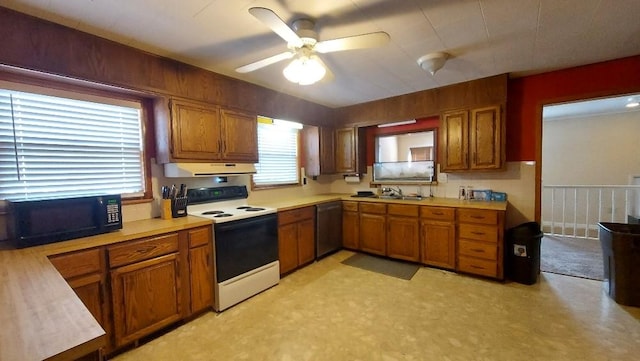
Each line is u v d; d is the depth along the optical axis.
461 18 1.95
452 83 3.44
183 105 2.61
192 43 2.25
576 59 2.75
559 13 1.90
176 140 2.56
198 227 2.42
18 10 1.74
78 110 2.24
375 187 4.51
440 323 2.25
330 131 4.57
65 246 1.73
